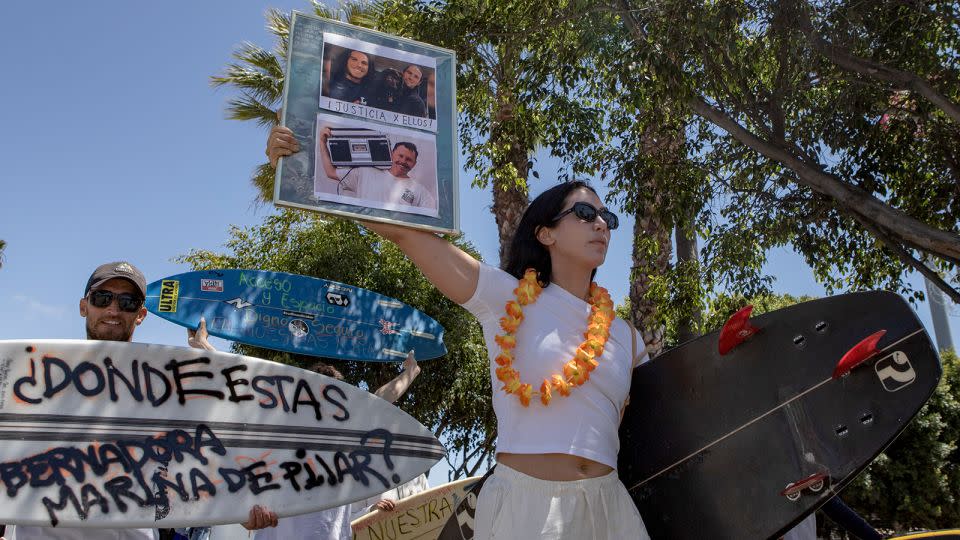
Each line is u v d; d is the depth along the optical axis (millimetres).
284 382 3176
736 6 7512
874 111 8266
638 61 7766
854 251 8992
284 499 2971
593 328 2131
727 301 8781
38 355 2840
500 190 9539
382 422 3283
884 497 11430
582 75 8555
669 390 2457
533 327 2148
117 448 2805
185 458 2889
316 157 2133
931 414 11500
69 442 2752
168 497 2801
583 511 1965
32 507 2609
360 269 11477
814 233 8875
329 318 6383
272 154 2121
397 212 2160
